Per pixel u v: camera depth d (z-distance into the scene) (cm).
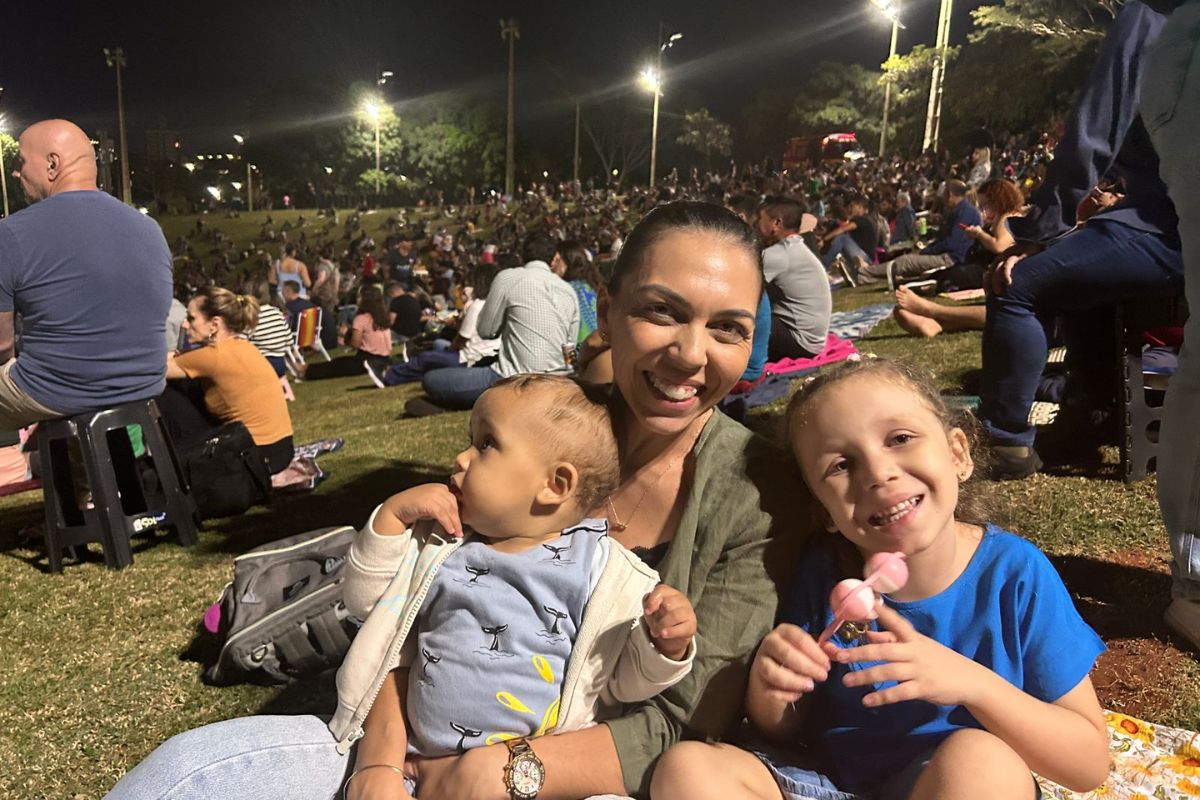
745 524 188
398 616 185
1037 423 489
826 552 188
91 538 458
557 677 181
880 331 859
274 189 8225
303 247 3981
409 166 8362
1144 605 308
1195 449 266
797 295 664
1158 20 354
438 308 1891
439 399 855
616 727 178
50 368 437
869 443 171
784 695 169
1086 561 341
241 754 179
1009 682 171
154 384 476
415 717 183
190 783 175
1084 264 370
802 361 676
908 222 1667
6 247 423
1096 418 443
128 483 491
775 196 667
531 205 5828
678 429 190
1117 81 357
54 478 461
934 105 4562
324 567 334
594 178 9631
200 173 8438
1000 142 4056
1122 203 375
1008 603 175
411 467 630
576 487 187
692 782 168
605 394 203
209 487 520
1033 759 165
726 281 179
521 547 188
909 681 161
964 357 657
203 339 571
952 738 163
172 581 439
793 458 194
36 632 385
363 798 175
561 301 735
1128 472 404
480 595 181
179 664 348
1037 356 394
